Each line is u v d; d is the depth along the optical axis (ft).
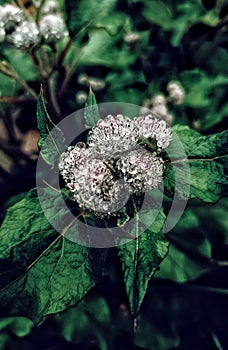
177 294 1.98
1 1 1.73
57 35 1.63
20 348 1.87
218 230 1.86
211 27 2.16
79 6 1.80
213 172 1.24
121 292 1.86
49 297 1.22
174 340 1.86
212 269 1.96
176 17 2.02
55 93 2.06
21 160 2.13
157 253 1.16
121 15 1.84
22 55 2.00
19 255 1.23
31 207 1.25
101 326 1.85
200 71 2.04
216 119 1.97
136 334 1.86
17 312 1.21
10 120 2.09
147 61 2.10
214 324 1.99
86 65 2.06
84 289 1.22
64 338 1.92
